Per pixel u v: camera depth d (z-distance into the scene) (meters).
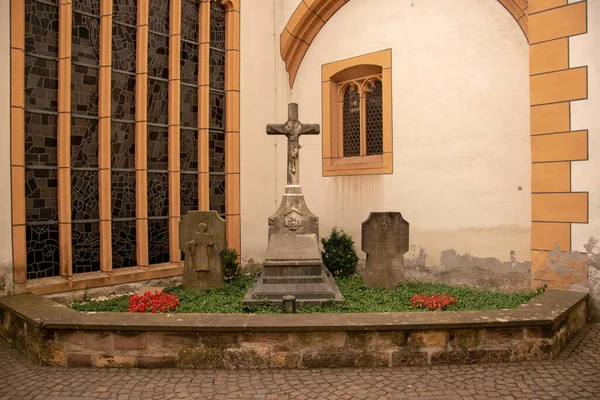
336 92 10.55
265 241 10.67
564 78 6.89
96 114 8.23
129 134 8.66
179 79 9.20
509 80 8.02
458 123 8.60
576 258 6.85
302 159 10.90
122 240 8.56
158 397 4.67
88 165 8.14
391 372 5.18
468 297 7.32
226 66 10.08
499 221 8.16
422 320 5.39
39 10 7.54
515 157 7.98
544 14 7.06
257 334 5.32
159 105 9.07
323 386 4.86
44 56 7.60
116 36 8.46
